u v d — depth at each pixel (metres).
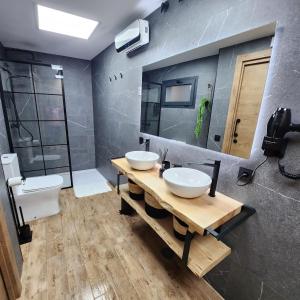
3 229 1.17
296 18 0.84
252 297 1.19
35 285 1.40
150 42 1.85
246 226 1.15
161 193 1.24
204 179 1.28
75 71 3.45
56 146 3.30
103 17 1.90
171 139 1.74
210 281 1.45
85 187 3.14
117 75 2.58
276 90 0.95
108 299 1.32
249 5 1.01
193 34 1.37
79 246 1.80
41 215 2.24
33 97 2.95
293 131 0.87
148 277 1.50
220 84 1.26
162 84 1.76
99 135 3.63
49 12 1.82
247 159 1.12
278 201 0.99
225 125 1.25
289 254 0.98
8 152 2.61
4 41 2.57
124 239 1.91
